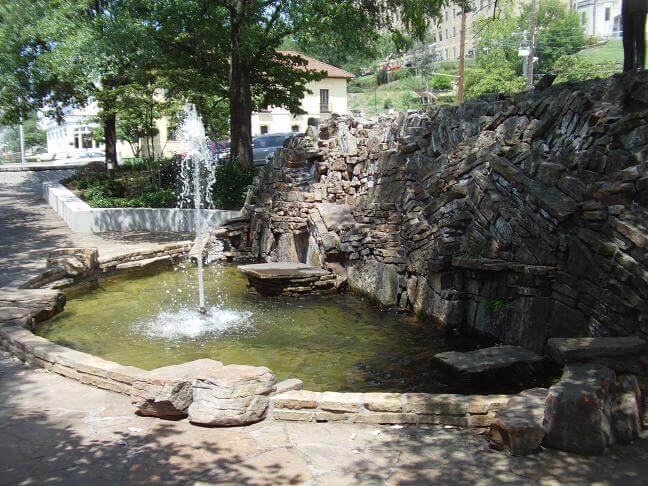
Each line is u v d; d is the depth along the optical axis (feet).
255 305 32.55
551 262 22.25
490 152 27.09
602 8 127.95
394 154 35.01
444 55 164.96
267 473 13.26
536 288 22.77
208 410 15.78
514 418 14.07
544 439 14.02
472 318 26.40
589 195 21.49
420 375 21.75
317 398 16.17
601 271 20.12
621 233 19.49
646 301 18.53
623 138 21.74
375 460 13.82
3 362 21.43
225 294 35.32
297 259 41.98
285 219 42.57
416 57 143.43
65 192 66.13
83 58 50.44
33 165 109.29
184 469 13.46
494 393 19.95
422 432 15.33
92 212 53.67
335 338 26.43
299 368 22.74
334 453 14.21
